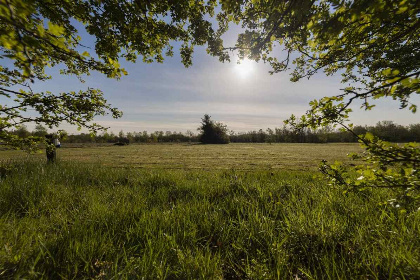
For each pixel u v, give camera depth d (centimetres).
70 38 185
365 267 184
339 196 335
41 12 181
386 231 224
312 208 300
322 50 218
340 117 163
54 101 274
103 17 229
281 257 199
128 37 269
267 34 221
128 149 2247
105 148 2448
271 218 277
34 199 329
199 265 188
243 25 241
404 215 240
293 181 465
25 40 90
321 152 1823
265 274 176
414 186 142
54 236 223
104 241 218
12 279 158
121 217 274
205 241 241
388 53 220
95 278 173
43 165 610
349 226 248
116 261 182
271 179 513
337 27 129
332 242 215
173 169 880
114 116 337
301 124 185
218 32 316
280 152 1841
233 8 199
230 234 246
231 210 316
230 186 433
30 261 182
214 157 1404
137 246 215
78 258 191
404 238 210
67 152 1820
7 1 82
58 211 296
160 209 317
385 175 156
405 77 108
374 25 153
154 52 347
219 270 190
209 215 291
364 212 278
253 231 242
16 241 205
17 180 410
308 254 208
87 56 136
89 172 562
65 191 380
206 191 412
